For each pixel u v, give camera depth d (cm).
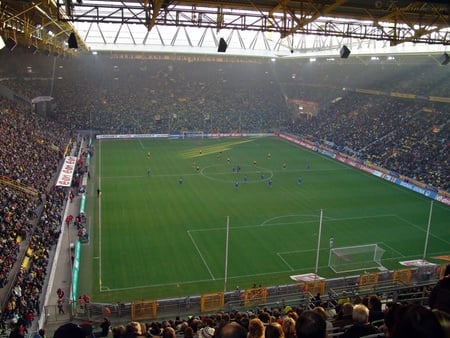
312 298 2334
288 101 10500
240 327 458
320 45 7706
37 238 3139
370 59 7669
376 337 561
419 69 8025
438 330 303
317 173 6116
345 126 8144
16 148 4934
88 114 8444
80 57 9388
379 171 6050
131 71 9900
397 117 7619
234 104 9994
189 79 10438
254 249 3484
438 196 4956
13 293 2352
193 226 3941
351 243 3659
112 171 5794
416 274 2930
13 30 3506
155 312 2480
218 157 6869
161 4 1908
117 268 3105
